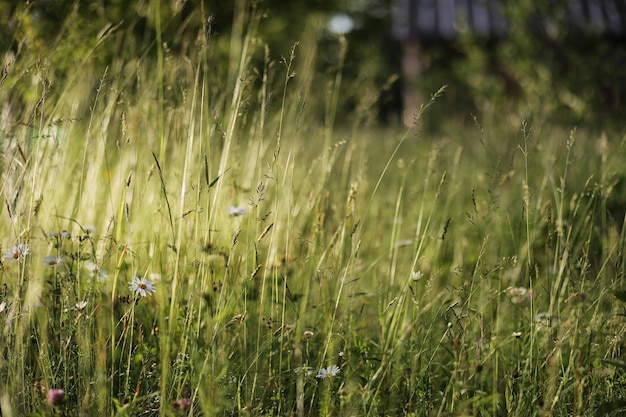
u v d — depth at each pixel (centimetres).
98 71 501
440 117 1270
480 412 298
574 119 1007
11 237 321
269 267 332
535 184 520
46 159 359
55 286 313
